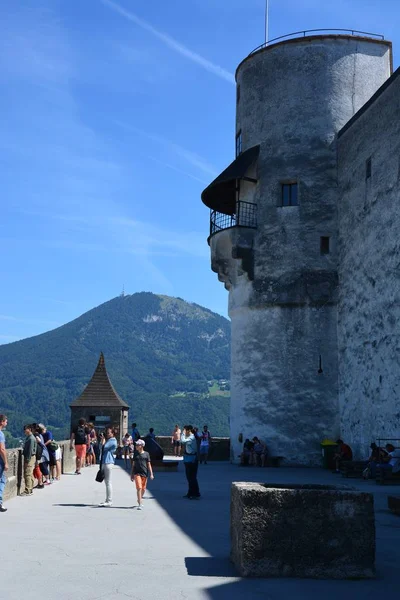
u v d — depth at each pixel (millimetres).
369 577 8234
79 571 8492
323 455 27875
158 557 9414
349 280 28000
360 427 26250
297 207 30172
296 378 29266
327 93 30672
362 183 27000
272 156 30969
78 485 20578
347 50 31062
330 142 30297
